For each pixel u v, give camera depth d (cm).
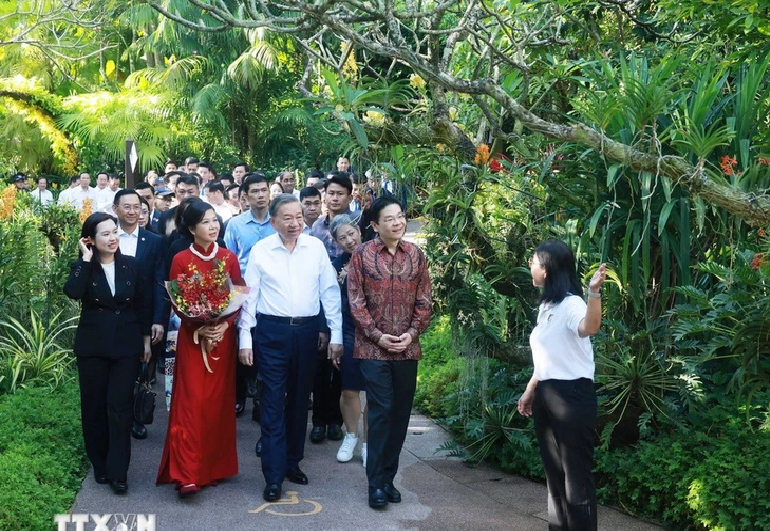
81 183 1417
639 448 477
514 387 568
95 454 498
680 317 440
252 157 2153
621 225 464
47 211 926
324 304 520
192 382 478
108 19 918
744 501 411
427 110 554
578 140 437
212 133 2089
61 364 668
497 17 482
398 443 486
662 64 440
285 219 488
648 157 426
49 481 468
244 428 629
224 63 2047
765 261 409
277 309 492
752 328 410
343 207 624
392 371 475
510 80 510
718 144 415
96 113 1978
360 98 481
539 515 472
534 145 524
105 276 479
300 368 499
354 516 463
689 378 457
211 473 497
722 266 460
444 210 539
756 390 449
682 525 446
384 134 523
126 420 482
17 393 598
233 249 620
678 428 464
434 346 813
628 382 469
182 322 481
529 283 534
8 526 403
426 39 488
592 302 365
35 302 725
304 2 415
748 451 431
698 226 454
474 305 539
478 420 552
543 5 607
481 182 516
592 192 476
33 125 1992
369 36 575
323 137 2059
